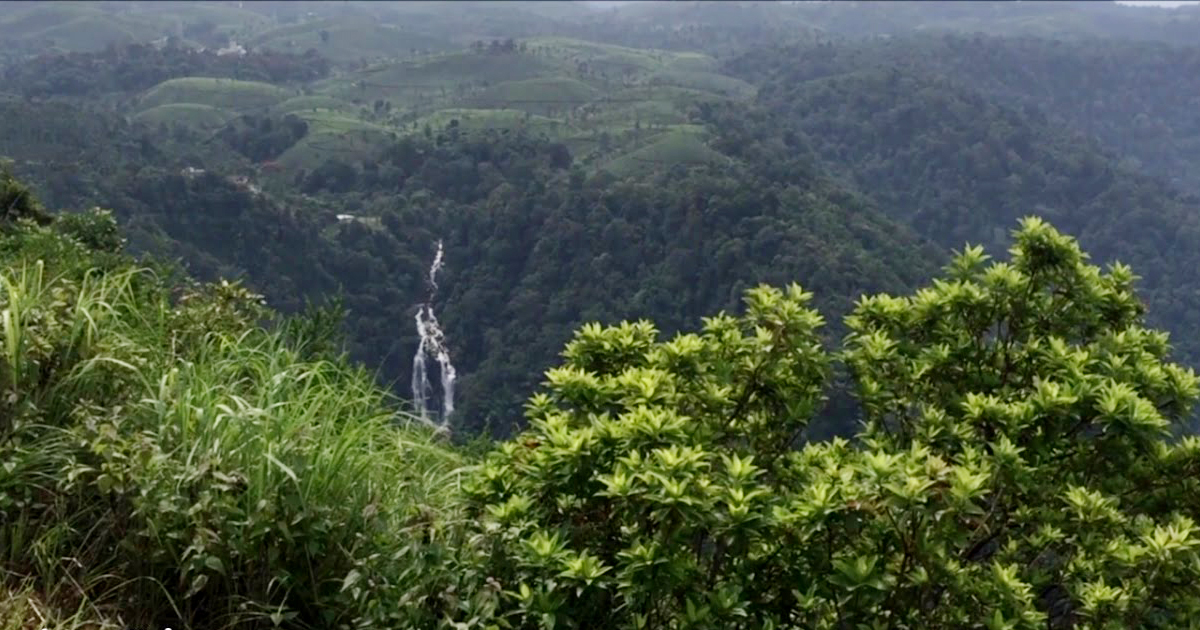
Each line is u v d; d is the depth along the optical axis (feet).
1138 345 10.48
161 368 11.15
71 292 11.80
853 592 7.50
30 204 30.66
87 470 8.87
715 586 7.95
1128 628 8.25
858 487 7.48
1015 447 8.86
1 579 8.85
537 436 8.92
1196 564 7.98
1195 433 10.18
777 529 7.73
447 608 8.01
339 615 8.80
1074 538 8.94
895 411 10.25
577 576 7.57
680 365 9.48
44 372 10.24
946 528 7.88
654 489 7.48
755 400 9.45
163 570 9.02
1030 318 10.68
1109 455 9.41
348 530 9.05
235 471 8.76
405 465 10.91
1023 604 8.02
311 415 10.00
